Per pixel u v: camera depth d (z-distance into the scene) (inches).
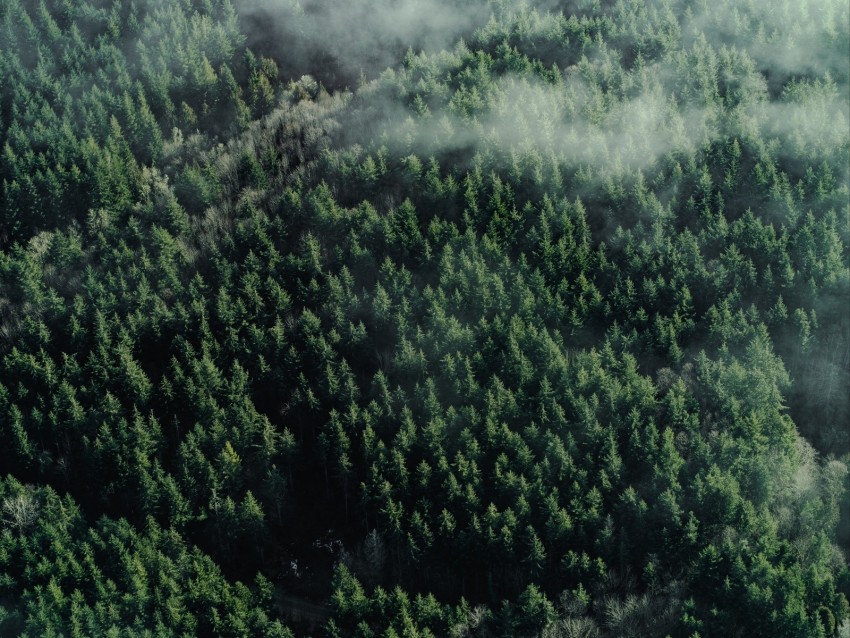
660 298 4662.9
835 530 3976.4
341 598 3833.7
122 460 4291.3
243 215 5364.2
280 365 4591.5
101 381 4576.8
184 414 4507.9
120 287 4950.8
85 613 3794.3
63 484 4443.9
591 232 5054.1
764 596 3565.5
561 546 3912.4
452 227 4970.5
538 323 4554.6
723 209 5064.0
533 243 4911.4
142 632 3772.1
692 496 3917.3
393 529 4040.4
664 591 3789.4
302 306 4837.6
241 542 4256.9
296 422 4542.3
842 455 4249.5
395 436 4215.1
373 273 4928.6
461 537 3929.6
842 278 4527.6
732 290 4665.4
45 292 5059.1
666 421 4190.5
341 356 4616.1
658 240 4842.5
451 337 4475.9
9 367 4630.9
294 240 5182.1
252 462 4402.1
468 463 4062.5
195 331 4776.1
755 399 4178.2
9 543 4050.2
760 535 3843.5
